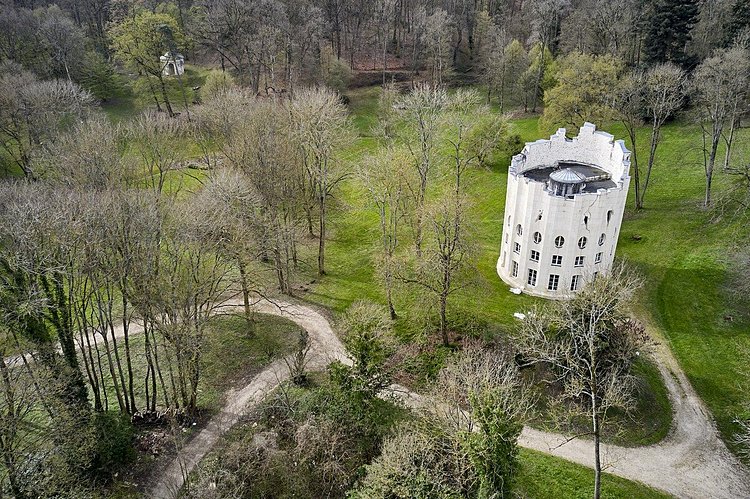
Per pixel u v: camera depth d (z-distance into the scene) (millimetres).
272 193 70562
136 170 76500
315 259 81875
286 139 74688
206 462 47812
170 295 50781
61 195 50719
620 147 68562
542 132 104562
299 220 81562
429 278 63250
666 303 68250
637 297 69375
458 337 62844
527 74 125000
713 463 49906
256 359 62156
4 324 44375
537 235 68000
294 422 49312
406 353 60719
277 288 74750
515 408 45094
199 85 127812
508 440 39094
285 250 74062
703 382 57875
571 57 107312
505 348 57719
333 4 141750
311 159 79188
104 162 67750
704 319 65438
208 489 43094
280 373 59906
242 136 72875
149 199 53750
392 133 112375
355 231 88438
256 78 128250
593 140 74125
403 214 71062
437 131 80375
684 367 59688
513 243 71375
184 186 88188
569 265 66938
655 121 85125
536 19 131625
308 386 57125
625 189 64688
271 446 47812
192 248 52531
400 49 154875
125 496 46344
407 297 71000
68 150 69875
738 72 82750
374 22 146875
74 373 48500
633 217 86312
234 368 60938
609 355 52344
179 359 51438
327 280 76562
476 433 41125
